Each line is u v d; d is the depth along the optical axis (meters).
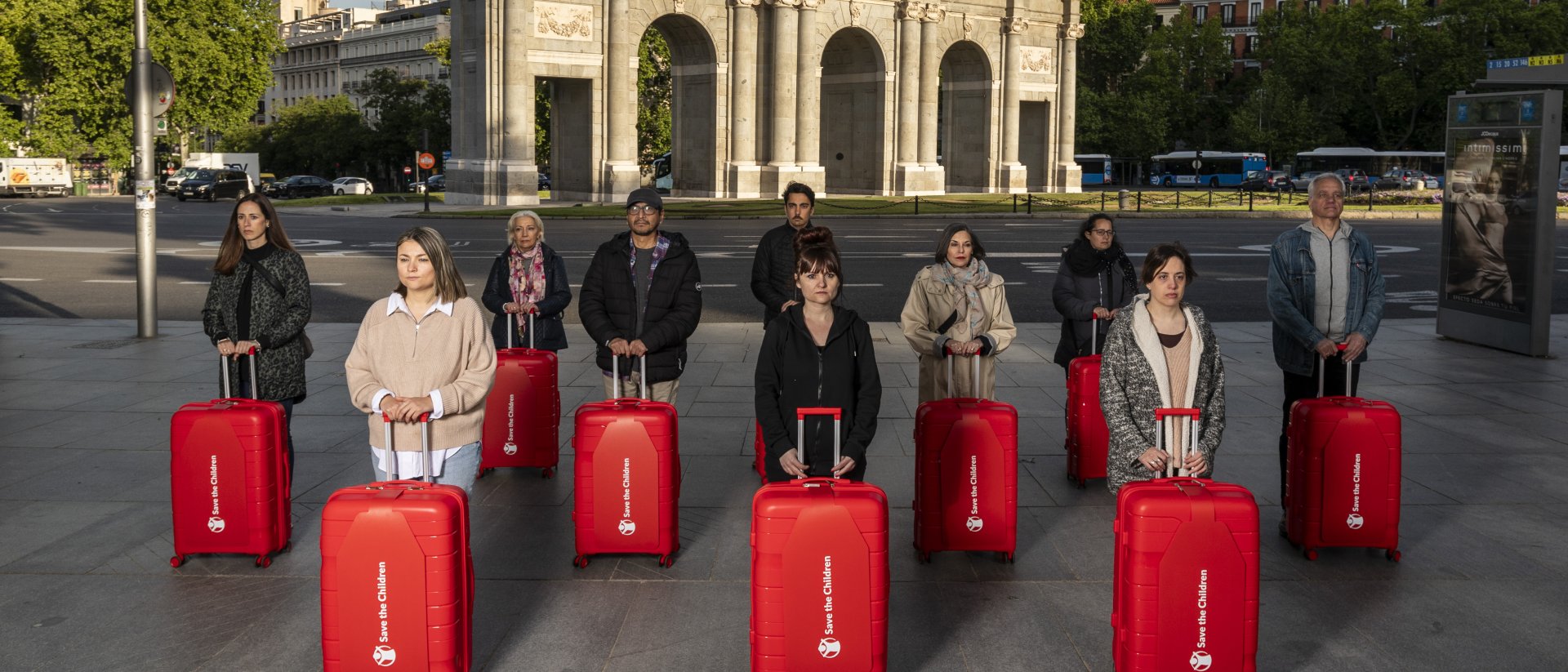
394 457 6.21
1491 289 15.98
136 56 16.41
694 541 7.81
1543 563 7.39
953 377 8.14
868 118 67.50
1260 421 11.52
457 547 5.45
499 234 37.22
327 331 17.50
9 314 19.47
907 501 8.69
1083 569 7.31
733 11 60.12
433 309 6.29
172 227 40.41
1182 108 105.00
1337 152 90.06
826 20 62.97
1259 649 6.11
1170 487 5.53
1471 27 90.12
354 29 160.62
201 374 13.85
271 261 7.85
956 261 8.40
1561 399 12.55
